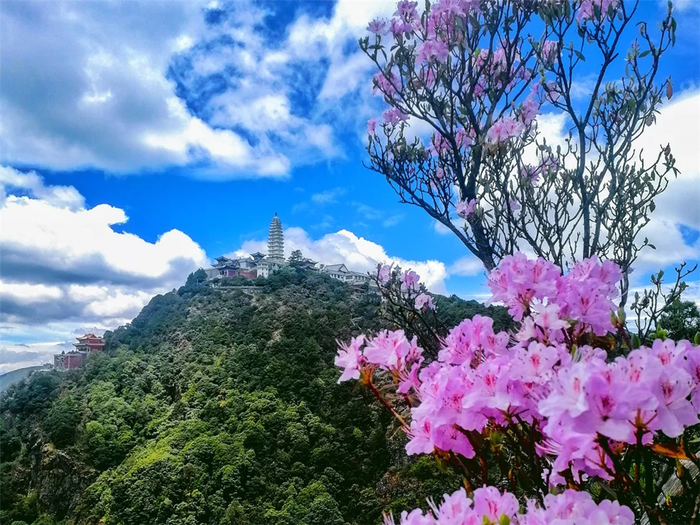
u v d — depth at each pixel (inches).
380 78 104.4
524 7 88.0
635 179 80.5
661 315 69.8
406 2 97.7
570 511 29.1
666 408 26.4
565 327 41.1
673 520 35.0
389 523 34.1
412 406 41.4
